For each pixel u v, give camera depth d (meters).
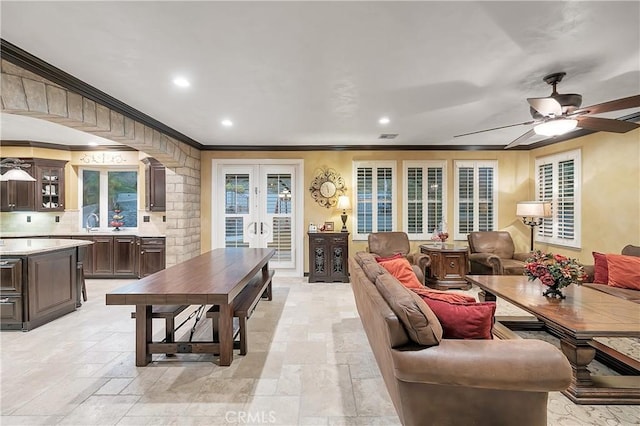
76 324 3.70
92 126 3.34
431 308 1.91
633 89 3.17
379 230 6.13
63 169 6.18
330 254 5.75
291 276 6.23
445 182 6.10
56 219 6.23
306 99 3.46
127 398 2.23
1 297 3.45
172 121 4.36
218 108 3.78
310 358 2.84
